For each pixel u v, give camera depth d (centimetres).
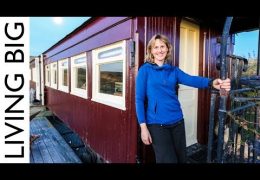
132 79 304
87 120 486
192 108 375
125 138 328
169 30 316
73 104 598
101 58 414
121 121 339
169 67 210
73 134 709
